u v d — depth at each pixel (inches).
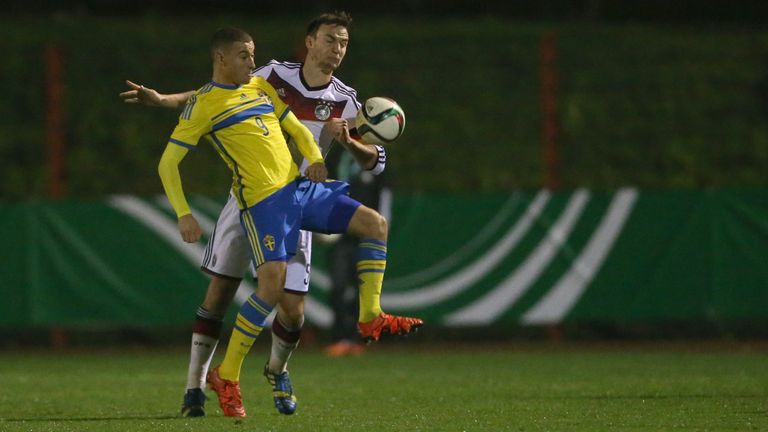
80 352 1886.1
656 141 2284.7
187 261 1806.1
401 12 2896.2
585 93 2338.8
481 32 2396.7
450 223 1839.3
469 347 1918.1
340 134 865.5
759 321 2027.6
